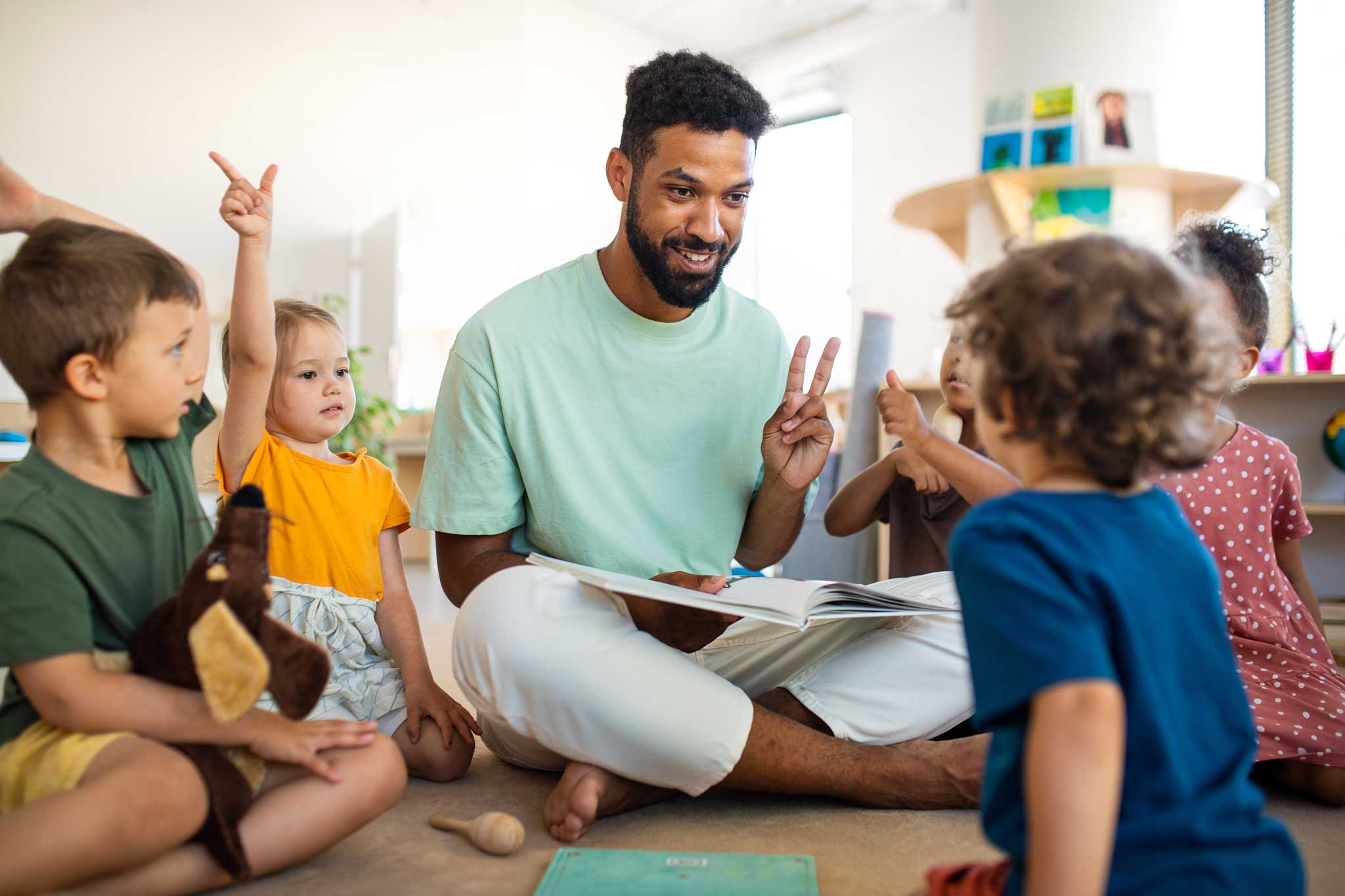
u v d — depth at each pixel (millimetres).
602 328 1520
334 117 6312
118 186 5645
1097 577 689
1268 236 1631
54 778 936
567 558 1520
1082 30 3758
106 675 958
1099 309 711
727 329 1584
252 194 1342
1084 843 630
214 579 936
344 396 1624
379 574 1572
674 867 1047
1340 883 1067
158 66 5762
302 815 1028
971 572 719
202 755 976
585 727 1186
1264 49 4395
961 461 1150
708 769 1210
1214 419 938
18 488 980
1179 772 696
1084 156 3660
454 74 6730
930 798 1299
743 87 1424
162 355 1020
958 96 6613
